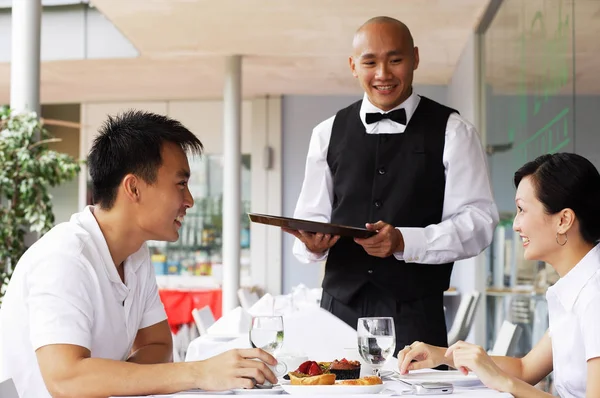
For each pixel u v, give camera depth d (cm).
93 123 1084
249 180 1036
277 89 999
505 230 583
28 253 218
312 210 330
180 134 219
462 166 308
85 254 213
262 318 203
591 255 213
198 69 889
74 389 198
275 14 673
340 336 270
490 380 203
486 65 680
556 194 212
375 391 192
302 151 1027
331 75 914
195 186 1059
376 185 313
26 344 213
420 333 304
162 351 245
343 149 321
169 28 722
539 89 458
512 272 556
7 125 510
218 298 900
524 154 506
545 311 452
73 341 203
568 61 391
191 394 194
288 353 236
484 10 650
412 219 310
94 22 817
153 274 245
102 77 929
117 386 195
